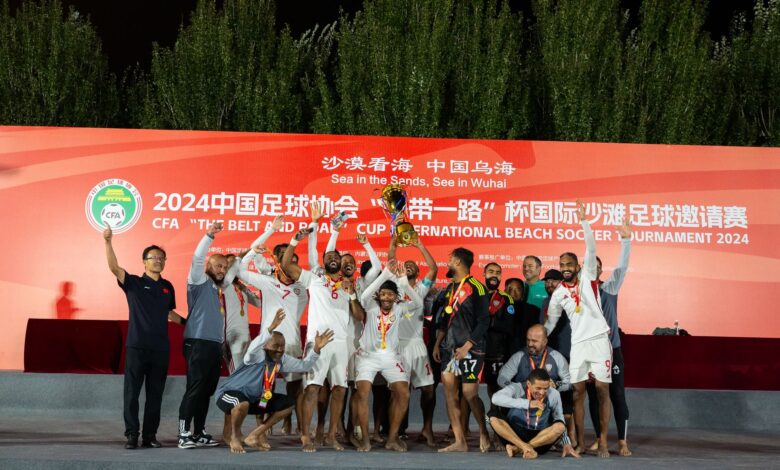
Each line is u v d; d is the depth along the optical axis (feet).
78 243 34.40
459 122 43.01
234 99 44.14
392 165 34.96
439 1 43.19
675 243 34.60
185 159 34.88
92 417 26.68
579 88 42.27
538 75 44.42
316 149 34.99
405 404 21.20
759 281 34.45
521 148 35.04
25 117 43.29
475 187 34.86
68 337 28.94
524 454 19.24
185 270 34.45
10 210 34.37
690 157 34.94
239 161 34.94
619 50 43.75
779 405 27.81
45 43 44.21
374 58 42.78
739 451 22.04
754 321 34.35
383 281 21.83
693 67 43.29
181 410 20.17
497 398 20.04
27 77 43.57
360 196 34.76
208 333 20.52
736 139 45.24
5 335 33.83
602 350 20.54
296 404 23.00
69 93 44.11
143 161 34.81
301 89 47.80
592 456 20.35
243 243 34.55
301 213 34.68
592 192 34.83
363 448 20.67
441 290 24.82
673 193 34.78
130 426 19.71
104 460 17.67
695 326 34.32
